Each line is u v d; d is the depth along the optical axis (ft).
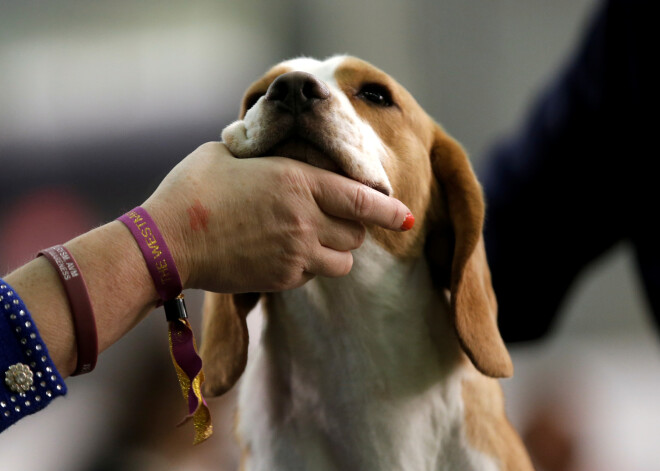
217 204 7.67
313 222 7.88
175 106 33.88
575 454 19.85
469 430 9.82
